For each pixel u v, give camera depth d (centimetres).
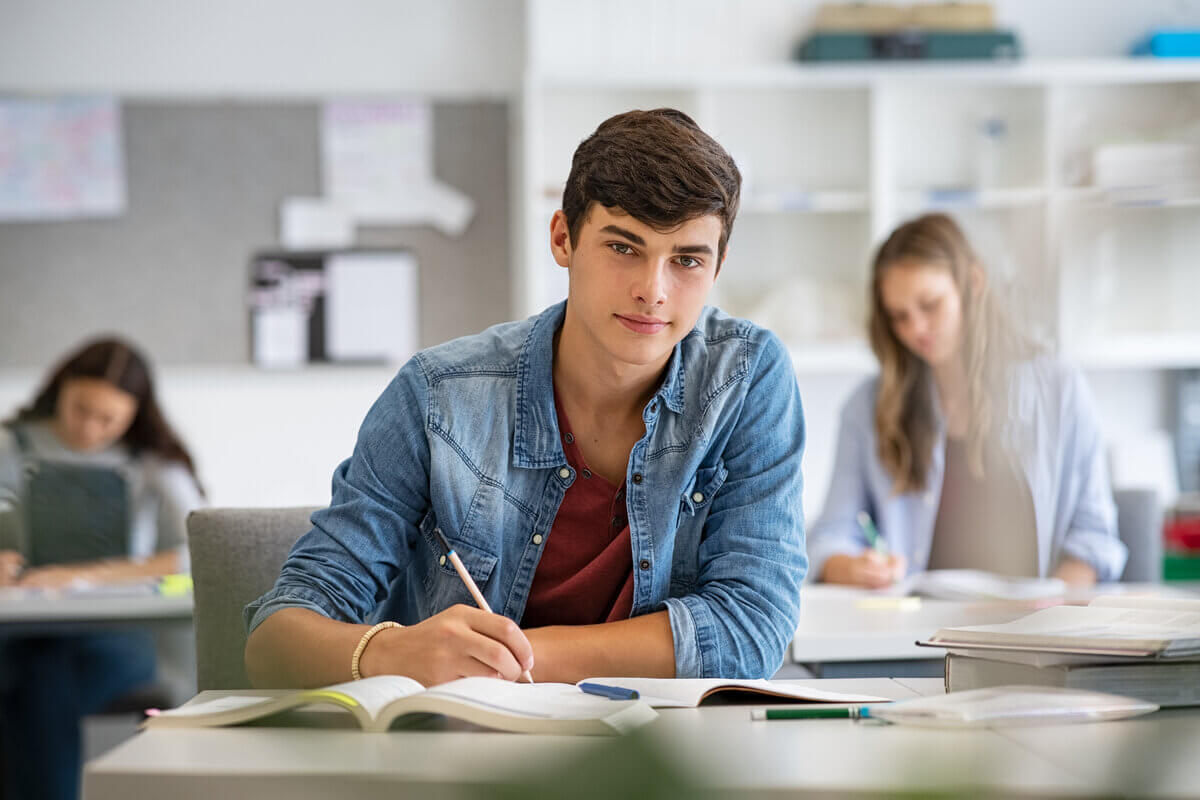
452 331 370
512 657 97
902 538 224
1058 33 370
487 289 371
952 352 213
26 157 360
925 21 350
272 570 138
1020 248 355
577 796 30
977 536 207
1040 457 201
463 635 97
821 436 372
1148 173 345
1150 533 239
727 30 360
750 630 113
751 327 127
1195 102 361
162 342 364
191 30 363
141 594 215
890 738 77
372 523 117
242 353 366
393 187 368
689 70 345
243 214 365
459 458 120
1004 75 348
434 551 122
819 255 368
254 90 365
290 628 105
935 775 33
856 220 367
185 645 264
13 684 255
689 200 102
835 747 74
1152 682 88
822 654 154
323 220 367
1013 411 202
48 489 256
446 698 81
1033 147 361
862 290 359
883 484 227
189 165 363
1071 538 210
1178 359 352
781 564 119
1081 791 62
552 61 356
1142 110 364
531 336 124
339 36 367
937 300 212
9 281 361
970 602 183
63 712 256
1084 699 83
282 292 366
